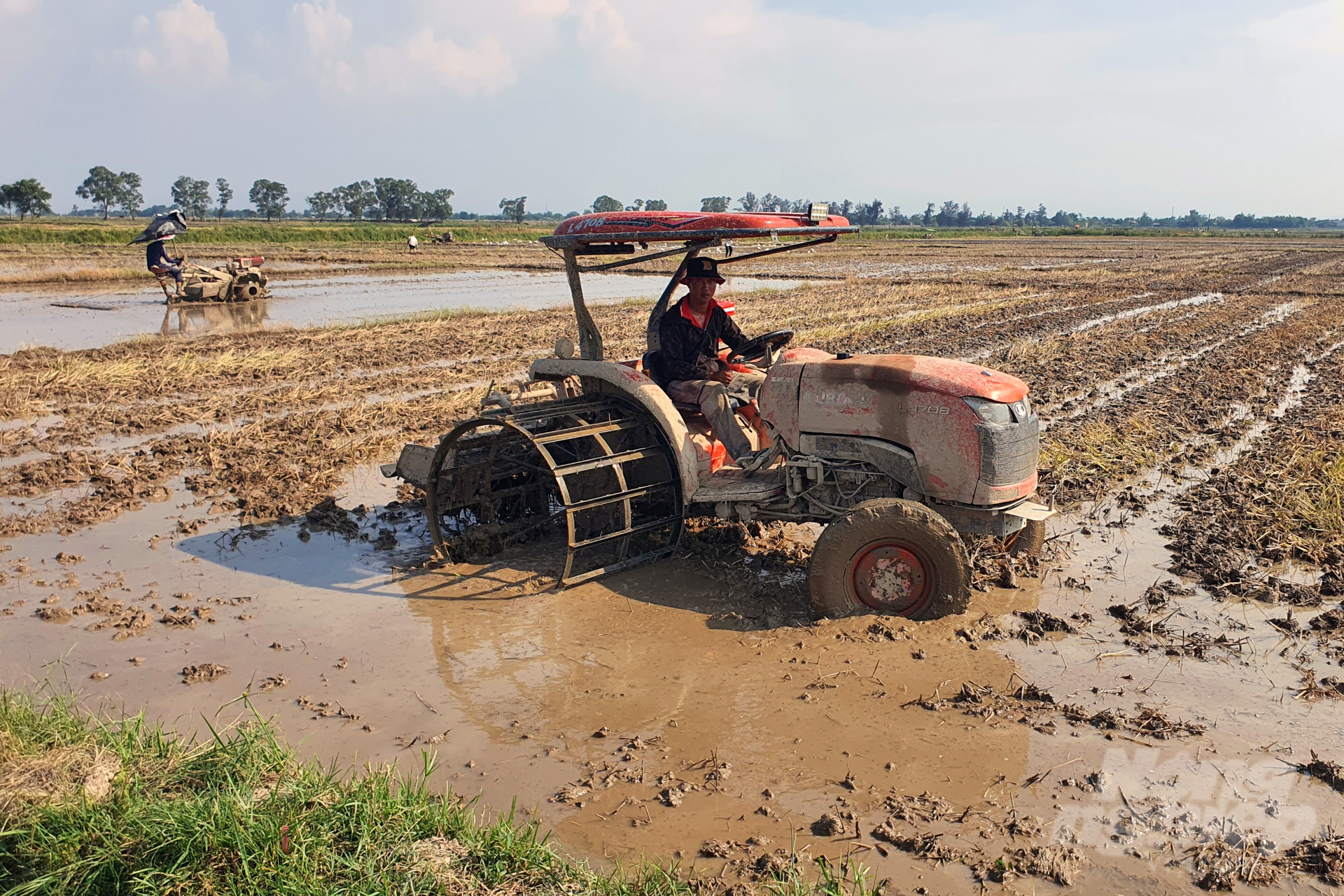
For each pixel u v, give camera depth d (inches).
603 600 214.7
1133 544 250.2
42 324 770.2
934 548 193.2
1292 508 267.7
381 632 198.5
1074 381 477.1
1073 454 330.3
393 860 118.1
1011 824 133.2
